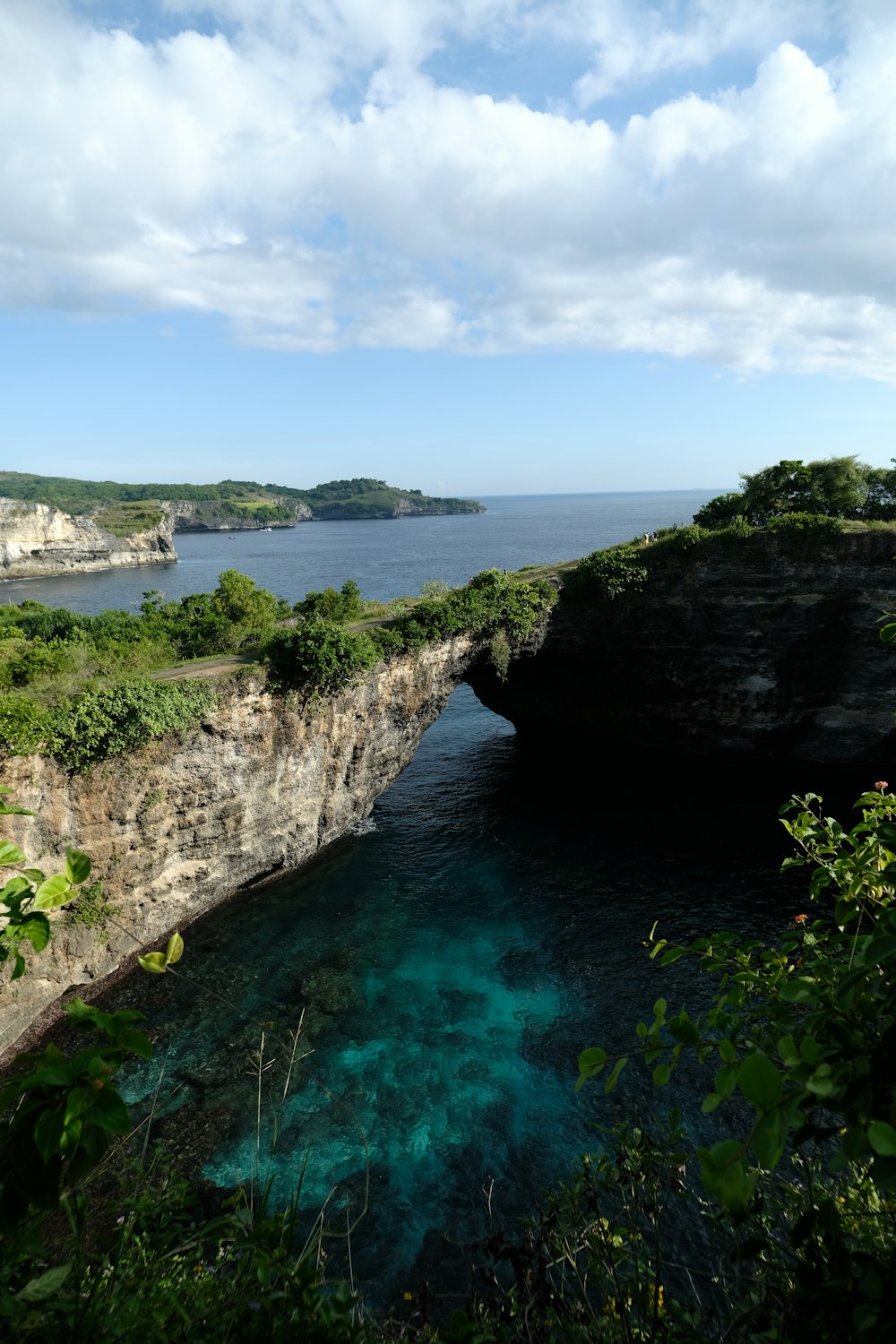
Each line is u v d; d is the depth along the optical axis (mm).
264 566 174500
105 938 27906
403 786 49125
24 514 190625
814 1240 3820
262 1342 4648
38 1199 3230
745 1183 3070
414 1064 24281
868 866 5789
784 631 47094
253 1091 22938
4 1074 24188
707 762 53156
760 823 41969
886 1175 3023
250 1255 5148
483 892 35188
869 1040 3646
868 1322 3170
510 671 54375
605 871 36969
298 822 36375
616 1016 26516
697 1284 14883
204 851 31891
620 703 55062
